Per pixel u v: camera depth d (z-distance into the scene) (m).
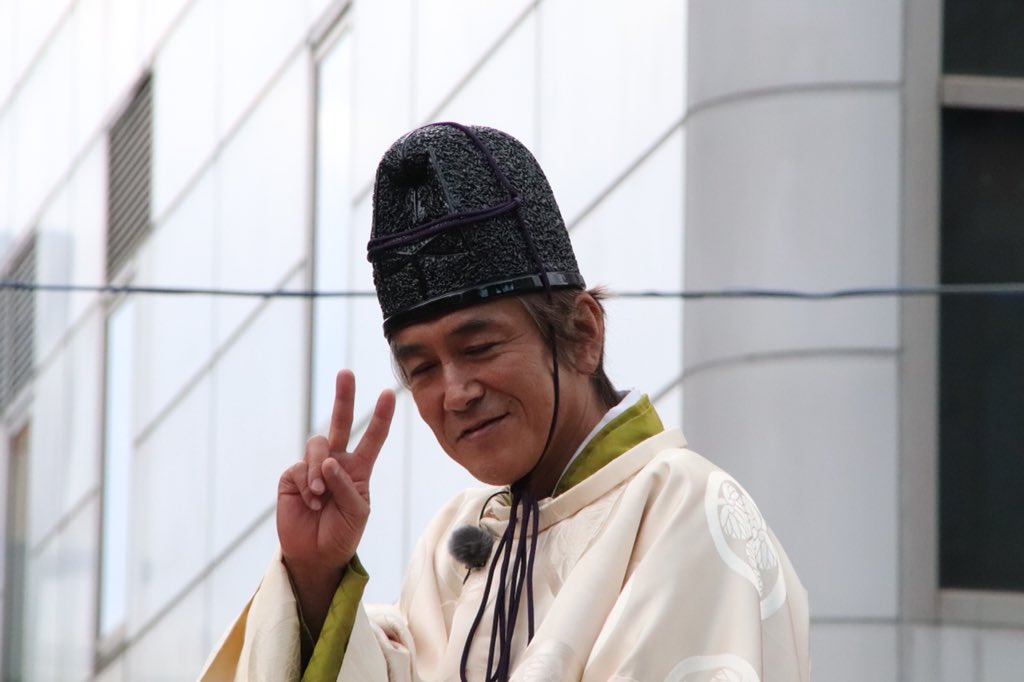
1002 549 16.70
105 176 26.36
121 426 24.70
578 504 7.51
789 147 17.02
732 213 17.05
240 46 22.48
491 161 7.51
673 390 16.83
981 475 16.89
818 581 16.47
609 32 17.61
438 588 8.02
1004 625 16.44
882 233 16.95
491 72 18.34
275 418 20.16
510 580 7.52
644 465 7.55
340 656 7.21
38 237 28.41
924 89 17.25
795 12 17.16
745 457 16.67
